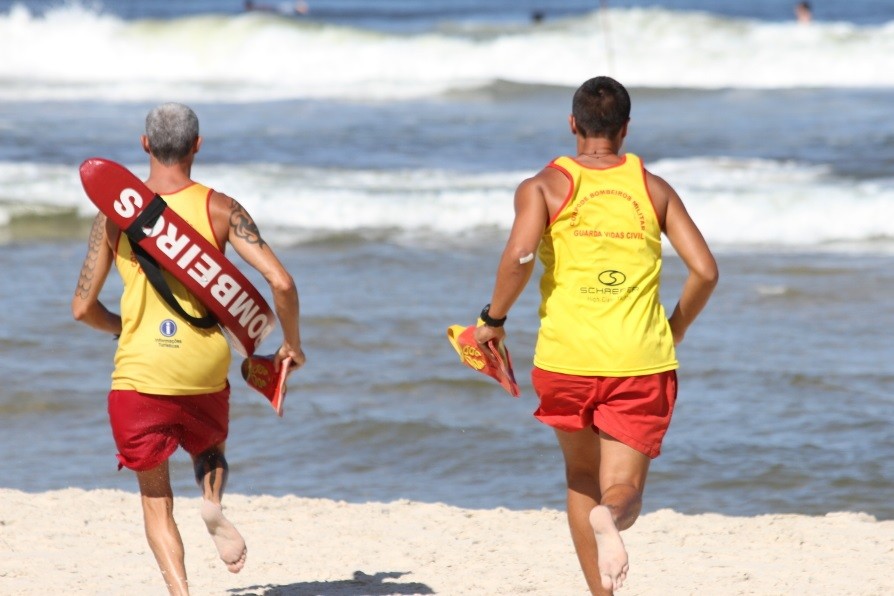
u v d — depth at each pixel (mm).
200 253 14852
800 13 129250
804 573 19109
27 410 31844
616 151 15281
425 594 17969
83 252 50688
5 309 41219
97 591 17844
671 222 14883
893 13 192500
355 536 21344
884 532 21812
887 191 59875
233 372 35188
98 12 125438
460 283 45875
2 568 18938
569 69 111312
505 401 33094
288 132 80000
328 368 35562
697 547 20875
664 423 14617
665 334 14695
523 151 74562
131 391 15070
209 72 112125
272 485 26969
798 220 56031
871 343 38219
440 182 63938
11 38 112000
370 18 194750
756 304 43219
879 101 93812
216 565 19484
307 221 56375
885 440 29406
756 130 81250
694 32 115750
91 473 27500
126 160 67688
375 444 29750
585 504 15422
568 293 14641
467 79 107938
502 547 20719
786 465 27781
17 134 75125
